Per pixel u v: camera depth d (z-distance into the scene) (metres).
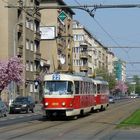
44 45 108.25
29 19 85.94
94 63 158.00
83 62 142.25
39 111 60.59
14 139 22.31
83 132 26.59
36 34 91.06
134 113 48.75
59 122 36.12
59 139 22.36
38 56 92.06
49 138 22.86
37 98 89.44
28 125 32.62
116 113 50.81
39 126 31.62
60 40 111.88
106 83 60.44
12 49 77.56
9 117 44.66
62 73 38.78
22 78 72.50
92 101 48.31
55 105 38.09
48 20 107.19
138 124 31.94
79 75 42.66
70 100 38.34
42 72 96.00
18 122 36.22
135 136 23.97
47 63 102.06
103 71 143.38
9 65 67.00
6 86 67.50
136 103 99.25
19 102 54.88
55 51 107.81
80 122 36.03
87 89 45.28
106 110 59.06
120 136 23.98
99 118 41.56
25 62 82.56
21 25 80.88
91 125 32.59
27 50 84.94
